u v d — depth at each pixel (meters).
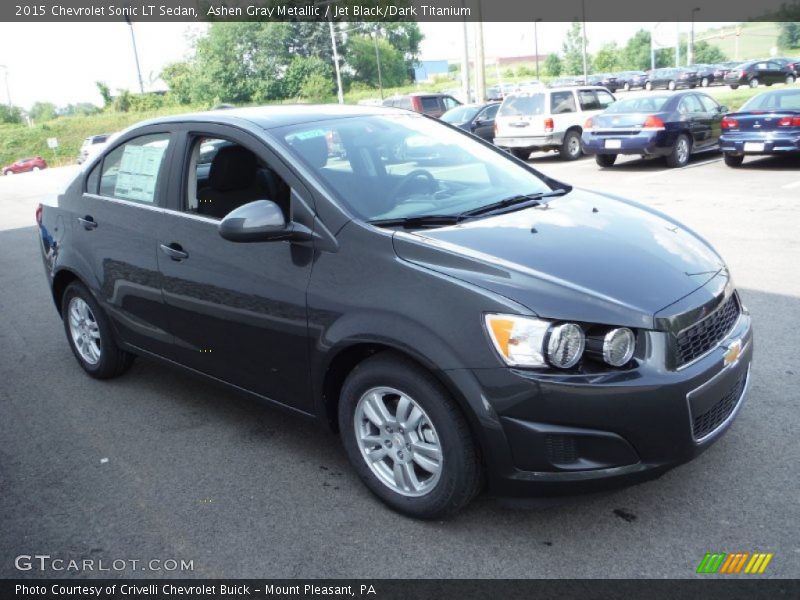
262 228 3.07
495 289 2.69
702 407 2.73
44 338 5.97
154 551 2.96
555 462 2.61
